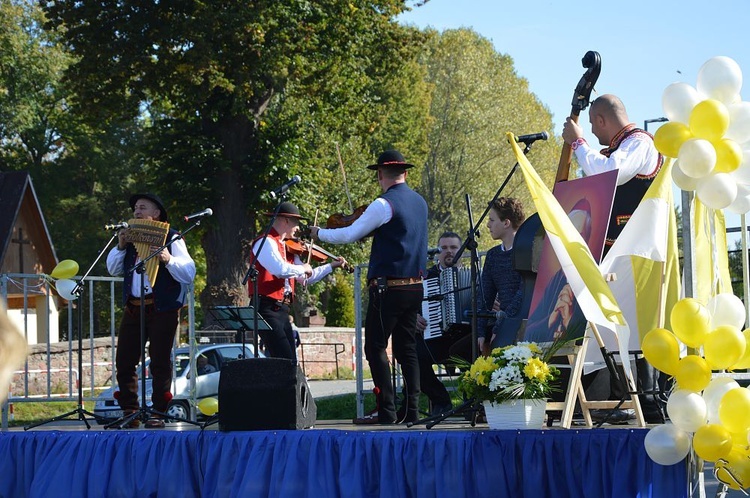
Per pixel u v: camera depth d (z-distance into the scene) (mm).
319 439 5676
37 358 18344
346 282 35938
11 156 43688
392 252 6613
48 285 9227
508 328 6223
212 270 24562
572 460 5238
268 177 24812
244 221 24719
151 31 22344
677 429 4789
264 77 23797
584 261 5168
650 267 5727
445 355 7902
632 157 5934
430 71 49094
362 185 33875
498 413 5516
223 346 15250
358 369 9375
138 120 44312
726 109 4867
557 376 5664
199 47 21641
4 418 8859
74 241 42438
